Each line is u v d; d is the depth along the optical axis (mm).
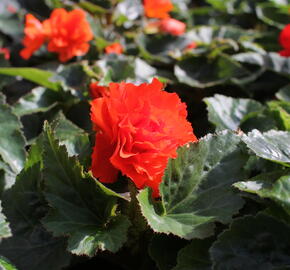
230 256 603
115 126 632
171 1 1297
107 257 691
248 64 995
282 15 1231
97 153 646
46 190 642
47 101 886
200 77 974
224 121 809
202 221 624
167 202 643
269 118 786
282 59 1001
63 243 671
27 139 851
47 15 1215
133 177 631
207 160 653
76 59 1021
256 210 660
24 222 687
